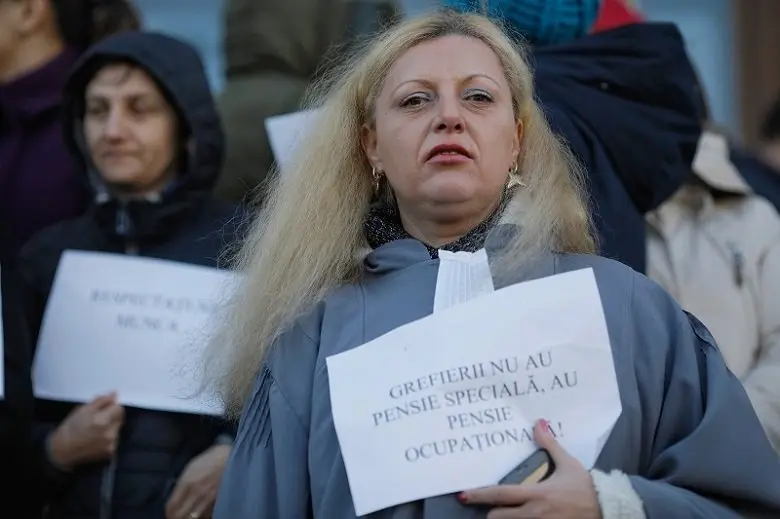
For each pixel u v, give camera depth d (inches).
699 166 176.1
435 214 127.3
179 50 190.7
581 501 110.7
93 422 167.8
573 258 126.0
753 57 316.8
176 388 171.3
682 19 313.1
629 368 119.0
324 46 219.5
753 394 156.6
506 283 122.8
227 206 189.0
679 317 123.2
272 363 128.0
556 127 160.4
